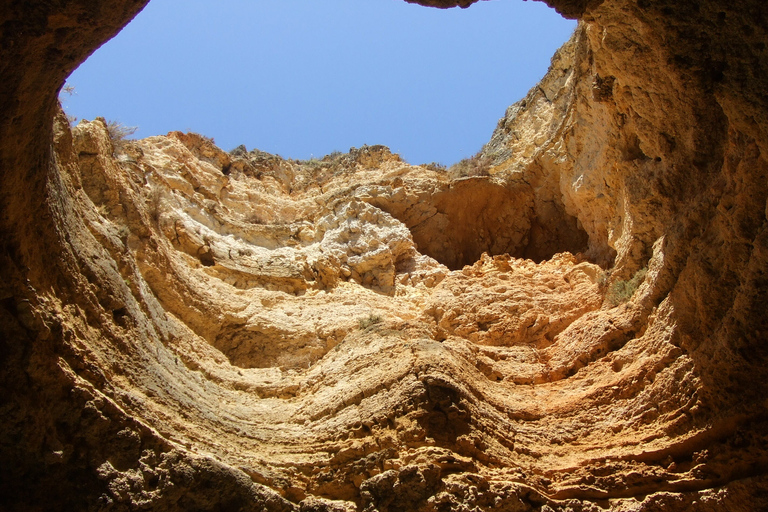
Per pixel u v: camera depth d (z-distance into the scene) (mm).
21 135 9305
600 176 17266
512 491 10695
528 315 15742
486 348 14711
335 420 11930
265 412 12477
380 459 10961
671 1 9266
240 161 22219
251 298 15938
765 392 10734
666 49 9906
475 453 11266
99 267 11430
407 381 12000
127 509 9391
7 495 9125
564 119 20969
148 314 12609
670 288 13133
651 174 13945
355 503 10719
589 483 11211
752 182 10531
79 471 9422
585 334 14273
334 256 18297
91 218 12461
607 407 12477
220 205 18953
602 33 12812
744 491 10531
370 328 14289
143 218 14320
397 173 22750
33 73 8898
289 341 14852
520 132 23781
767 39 8891
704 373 11414
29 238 9797
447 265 21453
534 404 12969
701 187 12562
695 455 11172
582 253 19422
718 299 11438
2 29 8180
